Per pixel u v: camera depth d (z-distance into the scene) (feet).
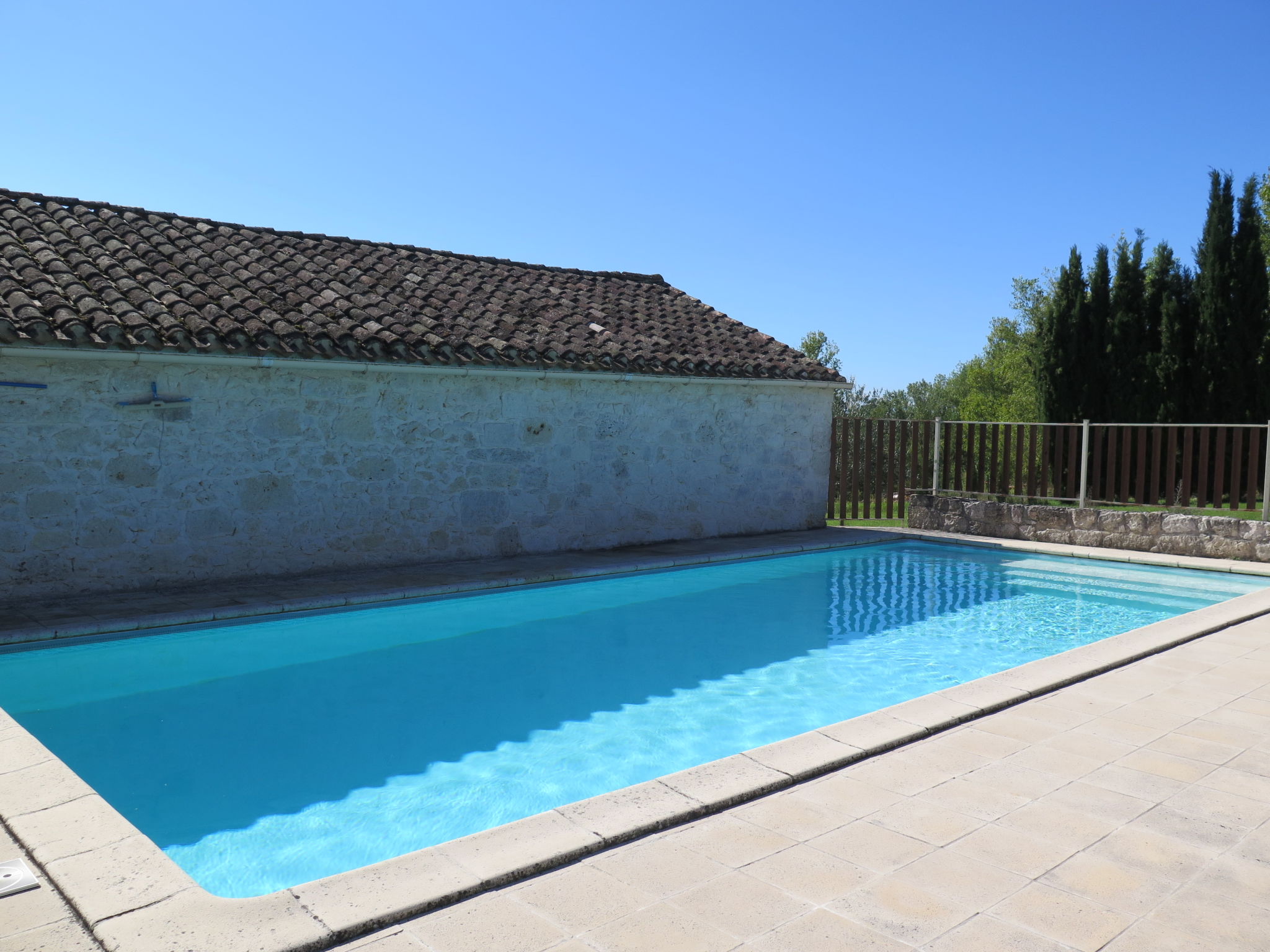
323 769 17.07
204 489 29.84
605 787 16.31
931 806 12.83
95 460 27.78
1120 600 33.32
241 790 16.10
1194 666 20.84
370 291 37.65
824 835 11.84
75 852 10.95
